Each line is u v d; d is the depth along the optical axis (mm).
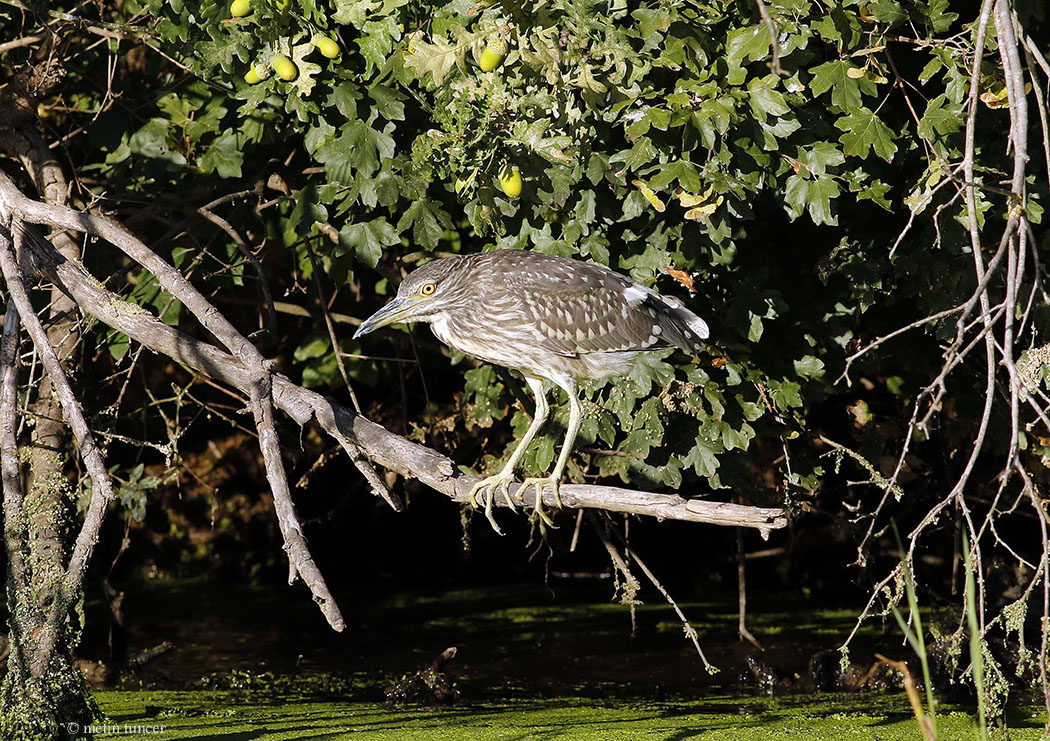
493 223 9258
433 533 22719
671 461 10586
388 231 10211
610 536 12031
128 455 20891
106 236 8688
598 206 9883
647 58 8875
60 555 9383
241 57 9398
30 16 12414
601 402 10633
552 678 13797
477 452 14312
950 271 10109
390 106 9555
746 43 8508
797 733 10203
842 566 19906
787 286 11102
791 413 11477
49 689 7762
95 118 11375
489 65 8453
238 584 21656
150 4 9945
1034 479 12695
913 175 10602
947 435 13203
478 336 8914
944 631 13648
